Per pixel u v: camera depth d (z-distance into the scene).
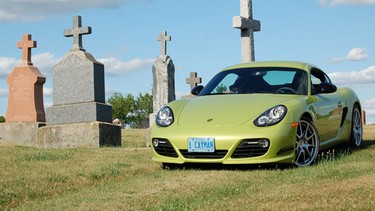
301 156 7.64
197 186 6.19
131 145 15.19
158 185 6.38
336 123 8.85
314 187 5.49
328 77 9.30
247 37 13.20
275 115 7.22
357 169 6.70
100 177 7.21
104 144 14.38
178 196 5.66
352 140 9.56
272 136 7.04
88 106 14.84
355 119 9.73
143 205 5.32
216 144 7.11
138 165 8.08
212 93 8.34
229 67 8.91
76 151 10.33
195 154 7.27
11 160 8.70
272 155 7.06
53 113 15.34
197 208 4.90
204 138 7.16
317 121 8.02
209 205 4.98
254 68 8.60
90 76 15.03
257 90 8.10
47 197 6.18
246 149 7.07
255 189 5.73
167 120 7.66
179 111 7.79
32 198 6.12
